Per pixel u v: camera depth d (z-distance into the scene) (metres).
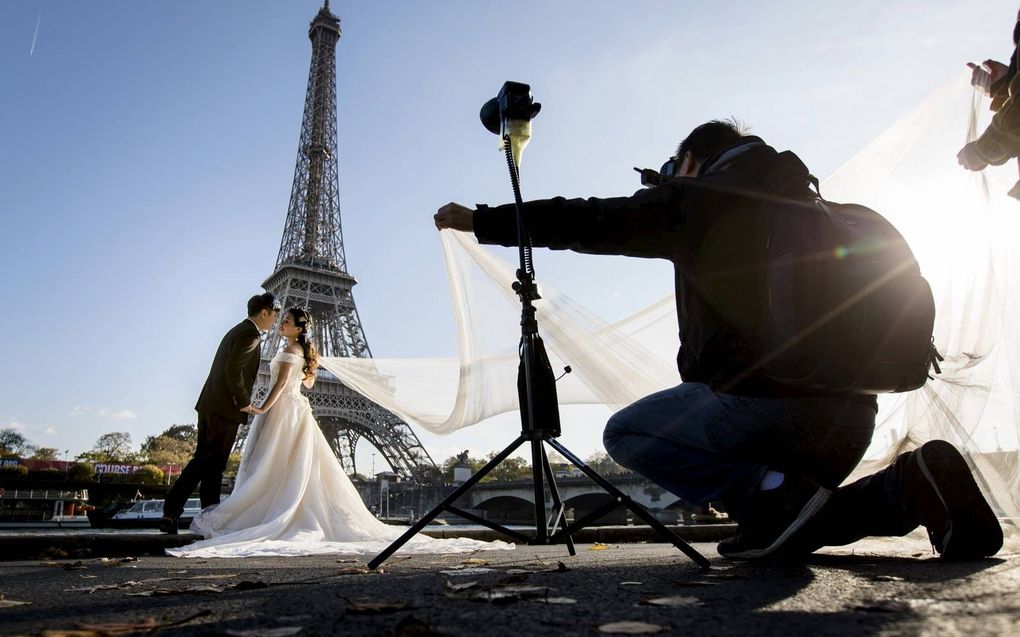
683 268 2.70
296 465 6.23
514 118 3.38
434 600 1.98
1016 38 3.07
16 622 1.77
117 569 3.84
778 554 2.87
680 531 7.83
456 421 4.76
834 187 4.00
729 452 2.79
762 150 2.74
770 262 2.48
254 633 1.48
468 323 4.44
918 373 2.47
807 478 2.75
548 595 2.01
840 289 2.38
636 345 4.19
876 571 2.42
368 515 6.48
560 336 4.14
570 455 2.95
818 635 1.32
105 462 113.81
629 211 2.59
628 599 1.89
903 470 2.73
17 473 85.62
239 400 6.59
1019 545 3.04
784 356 2.43
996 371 3.39
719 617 1.55
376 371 5.73
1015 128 2.97
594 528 7.76
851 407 2.60
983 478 3.33
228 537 5.64
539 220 2.66
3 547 4.96
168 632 1.52
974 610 1.52
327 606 1.92
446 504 3.10
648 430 2.97
